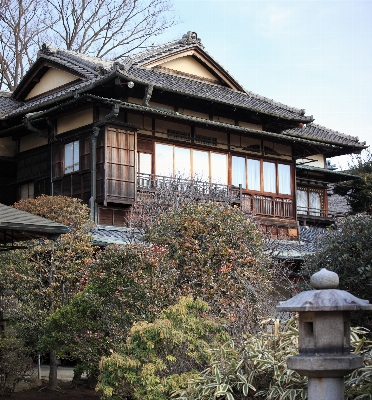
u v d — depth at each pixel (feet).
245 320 32.37
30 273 43.39
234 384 23.95
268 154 85.15
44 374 52.90
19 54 103.86
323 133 98.63
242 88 87.76
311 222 97.71
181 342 27.22
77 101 67.46
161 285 33.17
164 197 59.16
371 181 104.63
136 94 71.87
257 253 39.24
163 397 25.62
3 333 42.04
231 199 74.08
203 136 78.13
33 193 77.77
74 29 109.91
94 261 36.01
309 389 17.20
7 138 81.00
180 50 81.15
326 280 17.62
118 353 27.61
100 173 67.41
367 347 23.76
